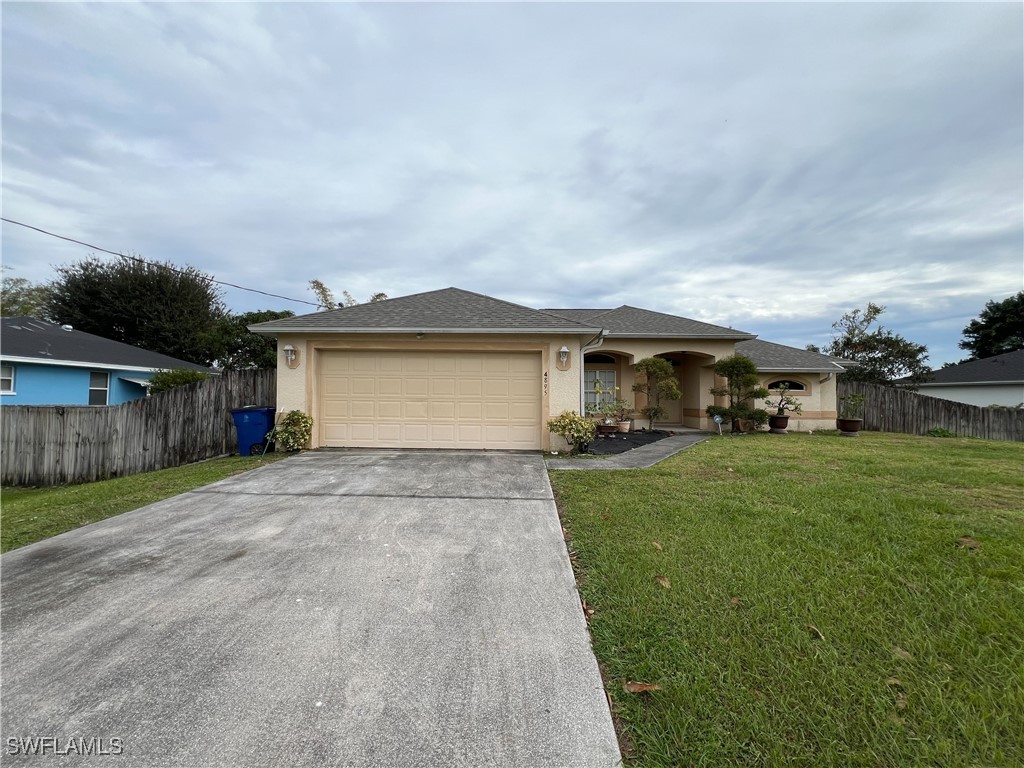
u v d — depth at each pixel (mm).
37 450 9180
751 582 3227
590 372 15047
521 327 8992
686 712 2061
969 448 10297
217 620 2916
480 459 8266
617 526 4492
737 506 5070
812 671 2299
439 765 1837
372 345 9242
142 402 9211
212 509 5301
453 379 9344
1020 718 1994
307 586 3377
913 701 2096
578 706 2146
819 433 14297
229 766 1836
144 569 3703
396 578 3498
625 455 8859
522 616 2945
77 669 2438
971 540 3947
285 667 2439
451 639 2691
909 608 2875
